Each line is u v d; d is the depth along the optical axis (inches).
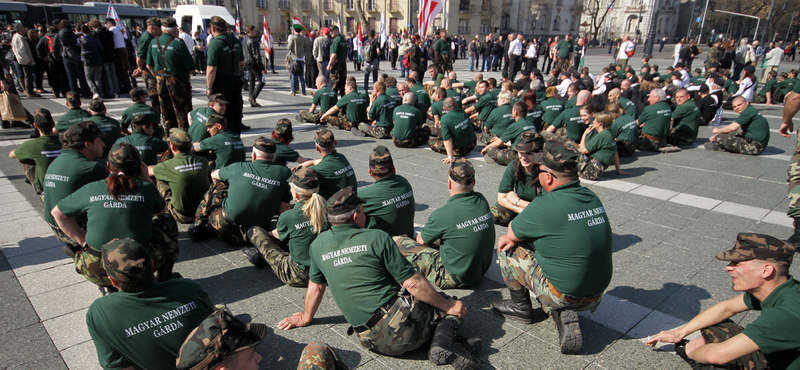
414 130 324.5
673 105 439.5
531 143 159.5
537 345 119.2
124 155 126.6
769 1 2219.5
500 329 125.7
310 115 406.6
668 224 201.0
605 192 243.3
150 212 131.6
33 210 209.0
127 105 473.1
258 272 156.6
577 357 114.5
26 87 515.8
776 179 268.5
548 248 109.7
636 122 334.3
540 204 110.7
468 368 105.3
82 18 903.7
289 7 2116.1
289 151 207.9
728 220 206.2
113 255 83.2
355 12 2198.6
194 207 184.5
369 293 103.9
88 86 521.7
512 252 125.3
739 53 741.9
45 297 140.3
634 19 3085.6
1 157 291.3
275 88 635.5
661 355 115.3
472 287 146.9
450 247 135.7
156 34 295.3
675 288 147.3
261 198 161.5
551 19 2743.6
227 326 73.5
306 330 124.3
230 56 308.5
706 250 175.3
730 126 328.5
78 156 151.4
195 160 180.9
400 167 282.4
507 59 828.6
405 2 2170.3
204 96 531.2
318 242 109.4
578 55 903.7
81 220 155.9
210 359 70.7
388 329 104.0
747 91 524.4
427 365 110.9
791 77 604.4
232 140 202.4
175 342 88.5
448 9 2146.9
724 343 91.0
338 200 104.9
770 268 87.1
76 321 128.6
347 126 383.6
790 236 180.2
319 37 576.1
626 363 112.3
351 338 121.3
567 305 113.9
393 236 154.6
